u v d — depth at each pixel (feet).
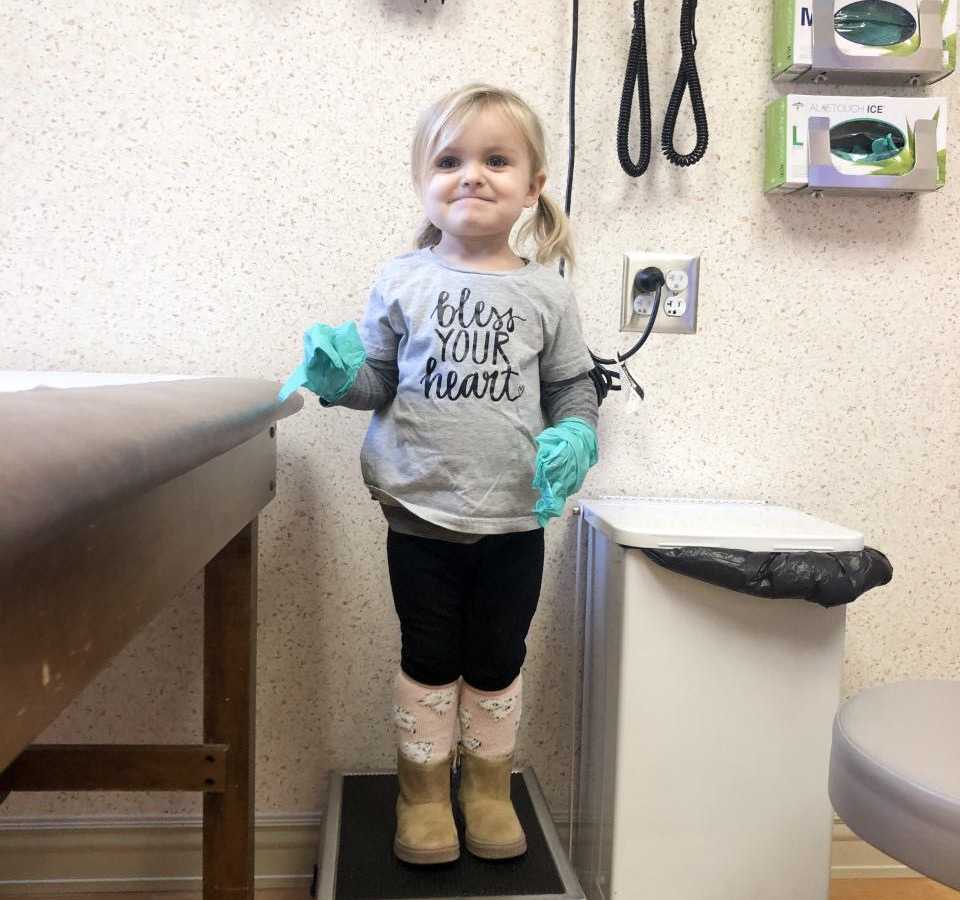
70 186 3.47
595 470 3.76
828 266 3.70
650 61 3.58
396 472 3.00
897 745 2.07
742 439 3.76
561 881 3.00
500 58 3.54
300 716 3.76
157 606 1.86
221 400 2.06
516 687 3.23
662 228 3.64
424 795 3.17
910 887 3.86
